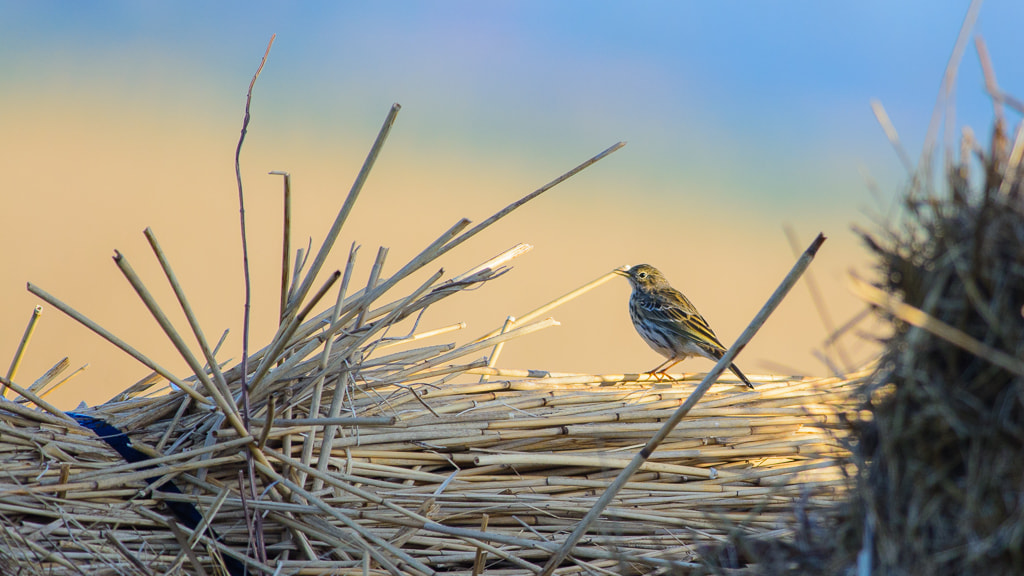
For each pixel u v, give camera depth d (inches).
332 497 295.0
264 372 287.7
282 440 301.1
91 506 275.4
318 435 311.7
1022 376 175.6
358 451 312.8
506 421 333.7
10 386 290.8
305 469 283.1
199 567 258.4
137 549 274.5
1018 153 185.3
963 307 181.9
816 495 233.1
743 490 325.4
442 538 296.8
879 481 195.0
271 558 283.9
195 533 262.4
